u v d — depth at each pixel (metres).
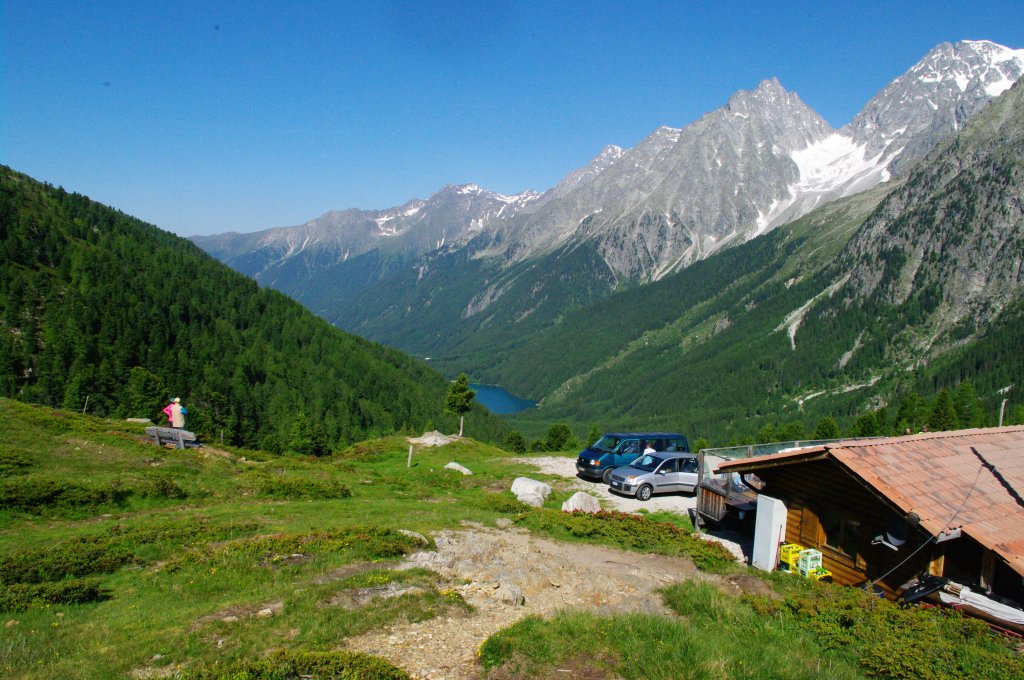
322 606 12.38
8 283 120.25
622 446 35.75
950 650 11.45
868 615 13.65
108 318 123.81
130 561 16.70
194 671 9.22
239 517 22.45
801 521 19.95
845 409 195.38
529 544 19.98
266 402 132.75
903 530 16.56
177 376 120.38
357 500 28.62
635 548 20.75
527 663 10.32
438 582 14.65
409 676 9.71
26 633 11.12
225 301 170.62
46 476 24.33
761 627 12.94
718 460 26.02
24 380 103.50
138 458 29.45
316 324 186.38
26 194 160.88
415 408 157.50
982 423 96.25
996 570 15.88
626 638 11.44
